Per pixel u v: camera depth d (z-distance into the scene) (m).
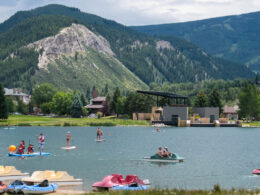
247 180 45.00
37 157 62.62
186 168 52.59
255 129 154.25
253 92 189.88
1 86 160.62
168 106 173.00
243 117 194.38
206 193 32.34
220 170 51.38
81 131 127.38
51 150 72.62
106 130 135.75
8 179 42.72
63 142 88.75
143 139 99.19
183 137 107.50
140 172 49.44
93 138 100.19
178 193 32.34
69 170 50.44
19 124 153.75
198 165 55.34
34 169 51.09
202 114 185.25
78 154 66.69
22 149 65.44
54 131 126.19
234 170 51.53
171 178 45.84
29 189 34.28
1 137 101.12
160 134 118.31
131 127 155.88
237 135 117.88
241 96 189.12
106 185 36.25
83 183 41.28
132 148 77.44
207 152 72.25
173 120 171.75
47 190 34.97
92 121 174.00
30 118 198.75
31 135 108.50
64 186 39.34
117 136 108.69
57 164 55.16
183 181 44.12
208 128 158.38
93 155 65.44
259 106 188.50
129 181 37.91
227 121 183.75
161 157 59.50
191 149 77.44
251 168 53.28
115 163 56.31
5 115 160.25
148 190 32.97
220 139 102.31
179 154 68.62
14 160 59.03
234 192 32.94
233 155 67.75
